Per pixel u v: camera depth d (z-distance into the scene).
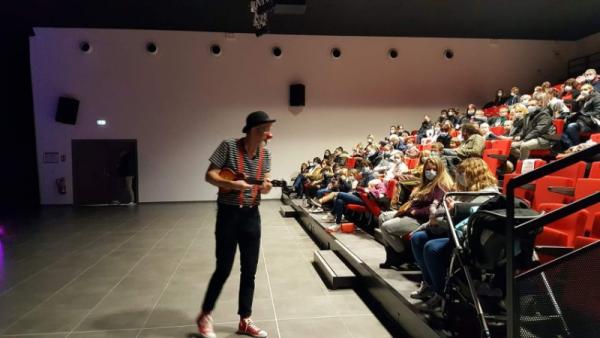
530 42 9.76
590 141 3.74
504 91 9.77
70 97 8.74
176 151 9.12
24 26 8.38
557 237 2.45
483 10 7.81
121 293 3.12
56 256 4.27
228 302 2.93
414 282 2.65
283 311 2.75
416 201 2.90
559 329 1.31
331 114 9.52
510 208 1.39
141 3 7.33
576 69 9.60
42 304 2.90
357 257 3.37
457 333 1.89
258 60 9.27
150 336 2.37
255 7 6.39
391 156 6.36
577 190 2.73
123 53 8.85
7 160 8.29
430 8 7.70
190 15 7.98
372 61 9.55
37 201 8.77
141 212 7.57
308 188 7.27
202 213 7.43
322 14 7.99
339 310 2.76
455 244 1.94
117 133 8.91
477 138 4.52
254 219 2.32
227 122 9.23
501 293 1.90
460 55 9.68
